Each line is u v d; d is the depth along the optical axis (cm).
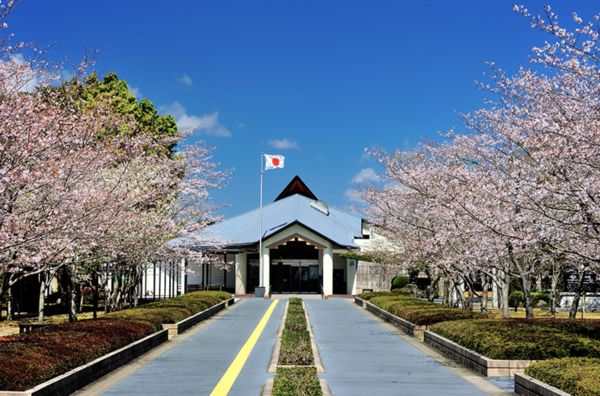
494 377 1326
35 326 2147
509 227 1539
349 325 2702
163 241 2692
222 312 3478
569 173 1404
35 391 987
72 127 1733
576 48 1353
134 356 1630
